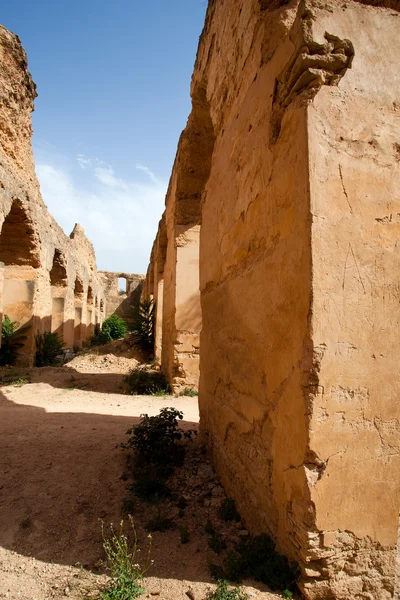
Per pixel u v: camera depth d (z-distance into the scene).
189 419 5.77
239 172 3.29
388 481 2.04
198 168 8.12
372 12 2.33
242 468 2.93
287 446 2.18
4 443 4.32
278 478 2.28
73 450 4.15
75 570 2.45
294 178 2.19
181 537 2.72
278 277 2.38
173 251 9.00
